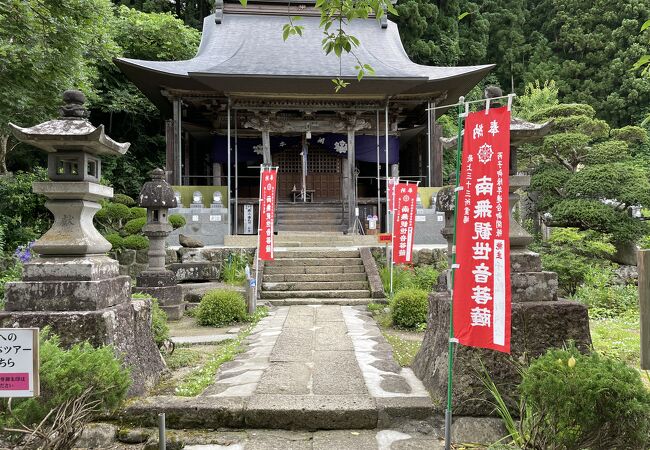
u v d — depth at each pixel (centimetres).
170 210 1485
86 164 430
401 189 1009
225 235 1493
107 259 448
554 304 407
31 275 400
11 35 791
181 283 1123
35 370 262
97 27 998
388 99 1628
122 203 1456
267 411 382
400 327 766
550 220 1356
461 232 362
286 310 941
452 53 2636
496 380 386
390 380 465
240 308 827
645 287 293
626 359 576
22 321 377
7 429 278
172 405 387
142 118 2303
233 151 1894
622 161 1475
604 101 2633
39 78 887
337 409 384
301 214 1805
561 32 2906
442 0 2756
